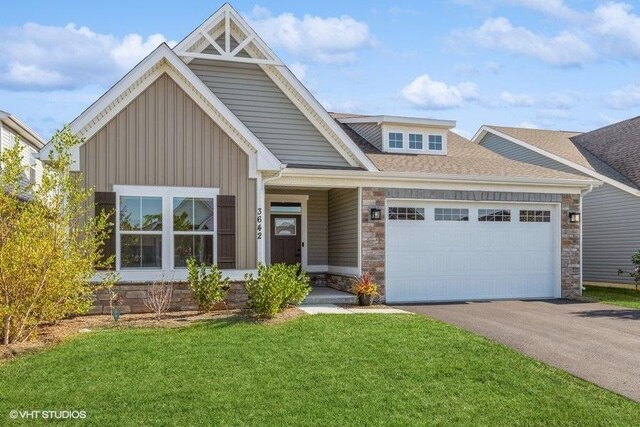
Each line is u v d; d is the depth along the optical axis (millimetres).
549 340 10312
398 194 15375
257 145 13117
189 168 12781
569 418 6652
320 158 15578
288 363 8297
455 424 6398
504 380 7898
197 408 6586
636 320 12477
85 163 12172
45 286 9258
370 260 15094
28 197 14430
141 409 6531
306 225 17672
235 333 9914
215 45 14609
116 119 12391
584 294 18250
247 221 13141
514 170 17328
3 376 7477
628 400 7250
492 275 16297
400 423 6348
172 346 9000
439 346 9508
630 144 23688
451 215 15992
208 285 11977
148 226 12516
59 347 8844
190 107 12805
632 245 20516
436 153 18844
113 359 8281
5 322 8883
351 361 8492
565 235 16938
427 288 15656
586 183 16781
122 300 12273
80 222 12000
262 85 15336
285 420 6316
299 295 12367
